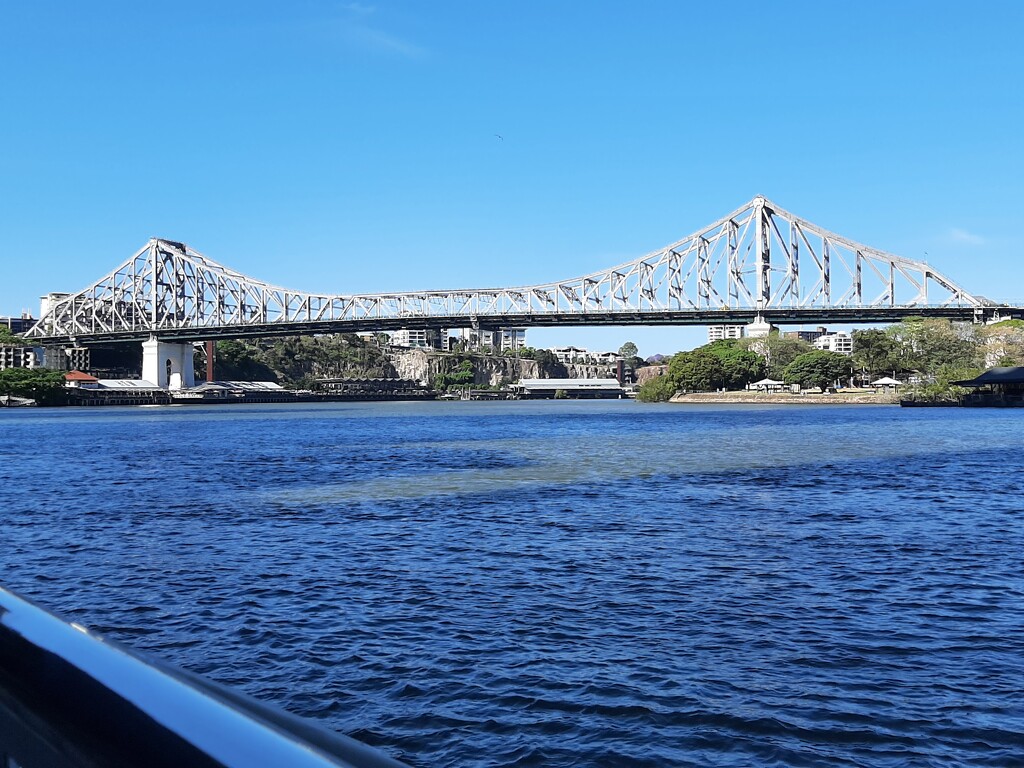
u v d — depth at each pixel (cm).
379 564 2239
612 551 2384
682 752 1133
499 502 3425
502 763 1111
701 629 1648
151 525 2880
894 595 1888
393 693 1341
